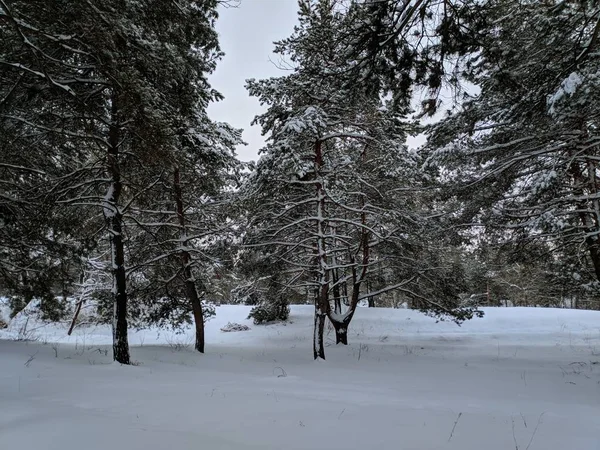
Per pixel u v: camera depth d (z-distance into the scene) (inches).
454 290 633.0
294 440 148.0
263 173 464.1
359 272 701.3
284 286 601.9
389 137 556.7
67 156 441.4
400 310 995.9
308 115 451.8
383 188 566.6
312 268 530.3
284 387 276.4
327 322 896.9
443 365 432.8
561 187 445.4
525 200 490.3
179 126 412.5
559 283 642.2
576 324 839.7
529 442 155.6
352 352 535.2
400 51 195.2
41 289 453.1
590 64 276.2
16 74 272.8
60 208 398.3
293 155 438.3
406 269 631.8
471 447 148.0
